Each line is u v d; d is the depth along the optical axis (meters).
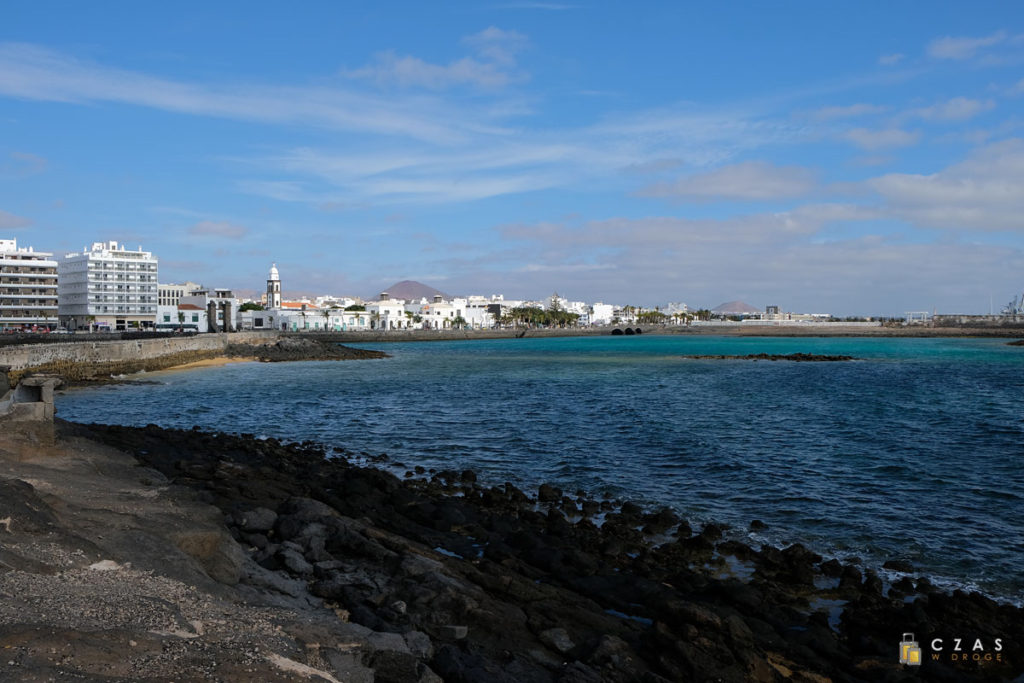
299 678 8.40
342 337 194.62
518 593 14.70
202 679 7.86
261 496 21.88
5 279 142.38
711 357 129.00
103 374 74.06
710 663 12.01
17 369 61.69
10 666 7.33
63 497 16.03
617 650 12.20
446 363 109.50
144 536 13.12
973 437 38.81
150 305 163.75
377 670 9.77
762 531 21.88
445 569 15.05
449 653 11.17
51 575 10.53
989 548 20.30
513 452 34.84
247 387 67.56
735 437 38.81
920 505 24.91
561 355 137.88
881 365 107.19
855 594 16.64
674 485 27.95
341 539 16.47
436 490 26.42
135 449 29.70
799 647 13.24
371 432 41.22
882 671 12.43
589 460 32.81
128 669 7.83
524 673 11.15
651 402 55.72
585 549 19.30
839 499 25.73
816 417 46.81
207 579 12.34
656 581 17.05
